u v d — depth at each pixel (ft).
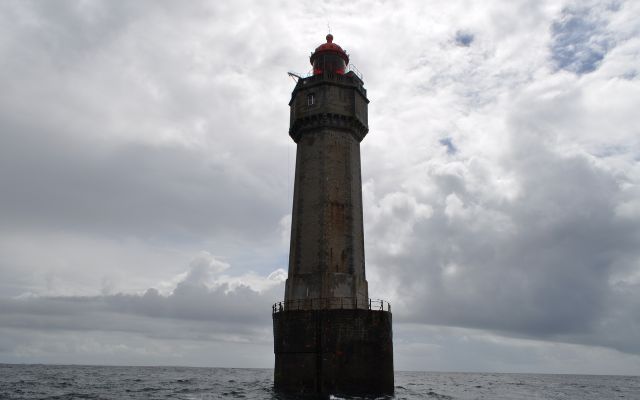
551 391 285.43
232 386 221.87
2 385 217.77
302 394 126.21
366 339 127.44
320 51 172.04
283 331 131.95
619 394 268.62
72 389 199.31
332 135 157.17
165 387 214.48
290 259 154.10
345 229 150.00
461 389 262.88
